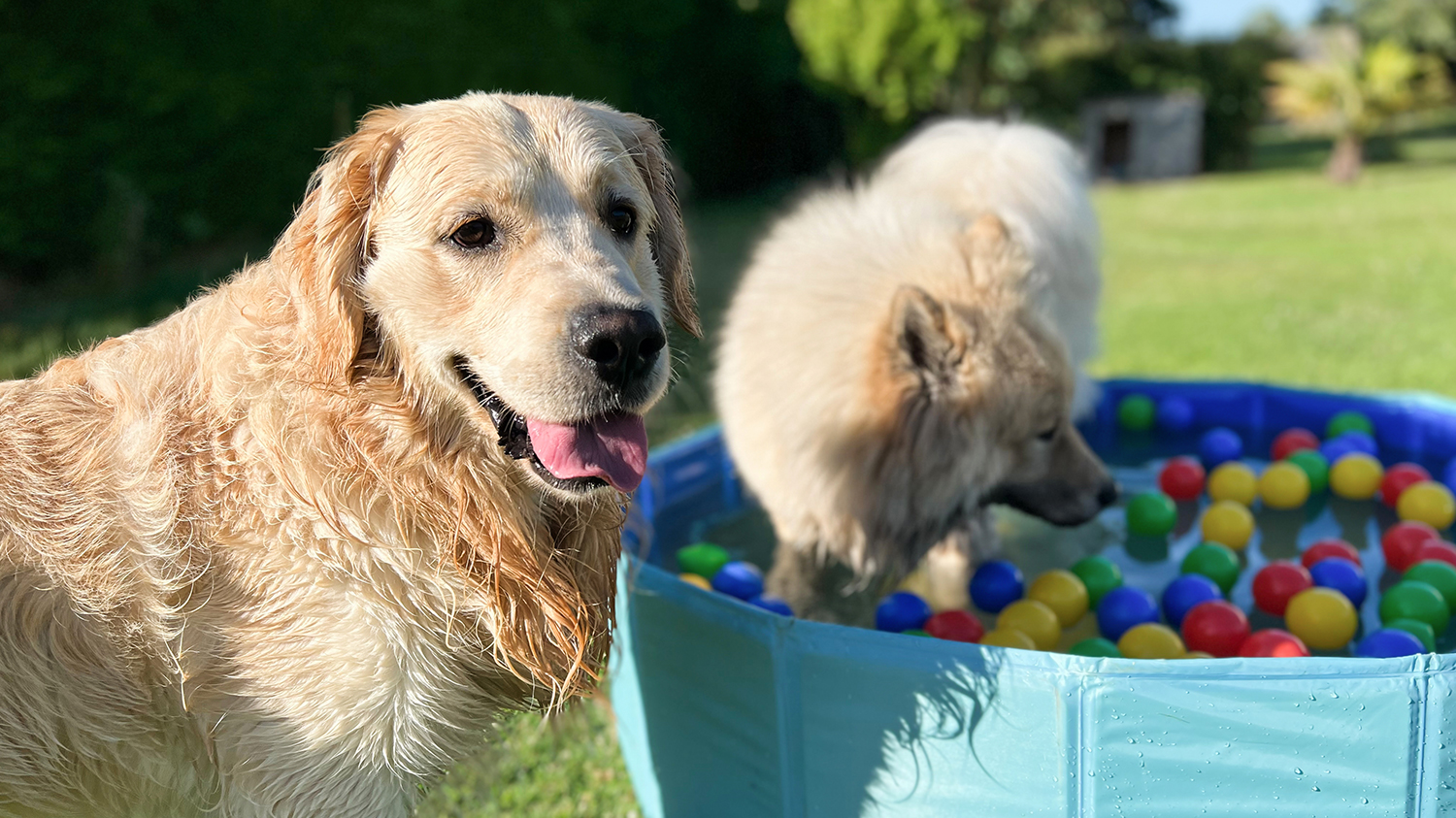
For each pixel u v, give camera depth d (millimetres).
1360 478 1847
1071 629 1531
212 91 3844
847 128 9344
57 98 3480
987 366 1583
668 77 6469
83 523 1092
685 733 1354
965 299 1604
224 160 3980
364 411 1102
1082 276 1999
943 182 1994
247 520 1086
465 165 1092
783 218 1871
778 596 1640
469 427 1126
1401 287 4457
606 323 1055
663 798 1410
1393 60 9859
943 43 9008
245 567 1086
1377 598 1552
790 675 1233
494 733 1251
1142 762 1127
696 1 6684
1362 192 8828
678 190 1318
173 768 1132
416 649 1113
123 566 1089
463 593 1132
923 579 1697
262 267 1175
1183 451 2119
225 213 4117
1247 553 1702
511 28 4730
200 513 1089
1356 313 3912
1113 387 2197
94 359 1171
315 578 1084
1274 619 1521
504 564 1142
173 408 1111
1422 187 8930
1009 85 13109
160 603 1084
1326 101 10141
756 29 7305
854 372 1608
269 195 4191
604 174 1145
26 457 1104
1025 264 1652
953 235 1665
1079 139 12984
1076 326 1989
